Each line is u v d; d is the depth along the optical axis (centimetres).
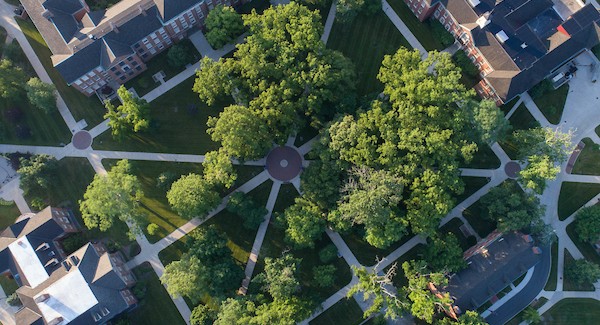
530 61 10594
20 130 11075
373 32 11575
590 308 10944
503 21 10625
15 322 9981
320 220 10169
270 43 10281
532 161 9969
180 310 10775
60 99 11300
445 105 10119
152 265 10900
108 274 9856
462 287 9988
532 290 10906
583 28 10531
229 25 10606
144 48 10894
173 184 10181
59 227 10375
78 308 9669
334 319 10806
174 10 10312
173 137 11250
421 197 9738
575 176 11319
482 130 9694
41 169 10600
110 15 10294
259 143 10338
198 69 11438
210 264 10275
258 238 10969
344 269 10962
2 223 10950
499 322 10769
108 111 11325
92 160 11169
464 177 11294
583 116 11444
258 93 10456
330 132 9919
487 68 10844
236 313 9369
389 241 9788
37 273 9994
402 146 9681
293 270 9944
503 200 10406
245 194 10919
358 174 9675
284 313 9481
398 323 10744
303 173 10575
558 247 11119
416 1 11169
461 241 11100
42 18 10356
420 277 9694
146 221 10581
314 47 10131
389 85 10331
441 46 11538
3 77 10512
